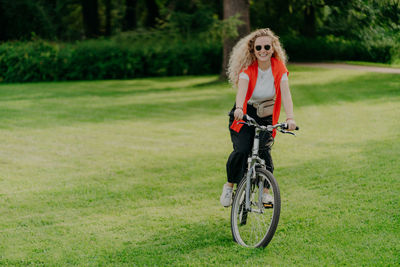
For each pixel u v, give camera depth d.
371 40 25.70
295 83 19.06
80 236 4.49
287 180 6.18
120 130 10.03
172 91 18.28
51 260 3.97
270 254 3.96
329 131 9.34
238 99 4.23
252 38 4.30
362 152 7.47
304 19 34.06
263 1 33.00
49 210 5.26
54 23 31.89
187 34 20.33
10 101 15.05
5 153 7.97
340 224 4.55
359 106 12.45
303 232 4.42
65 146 8.52
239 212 4.61
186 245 4.23
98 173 6.79
